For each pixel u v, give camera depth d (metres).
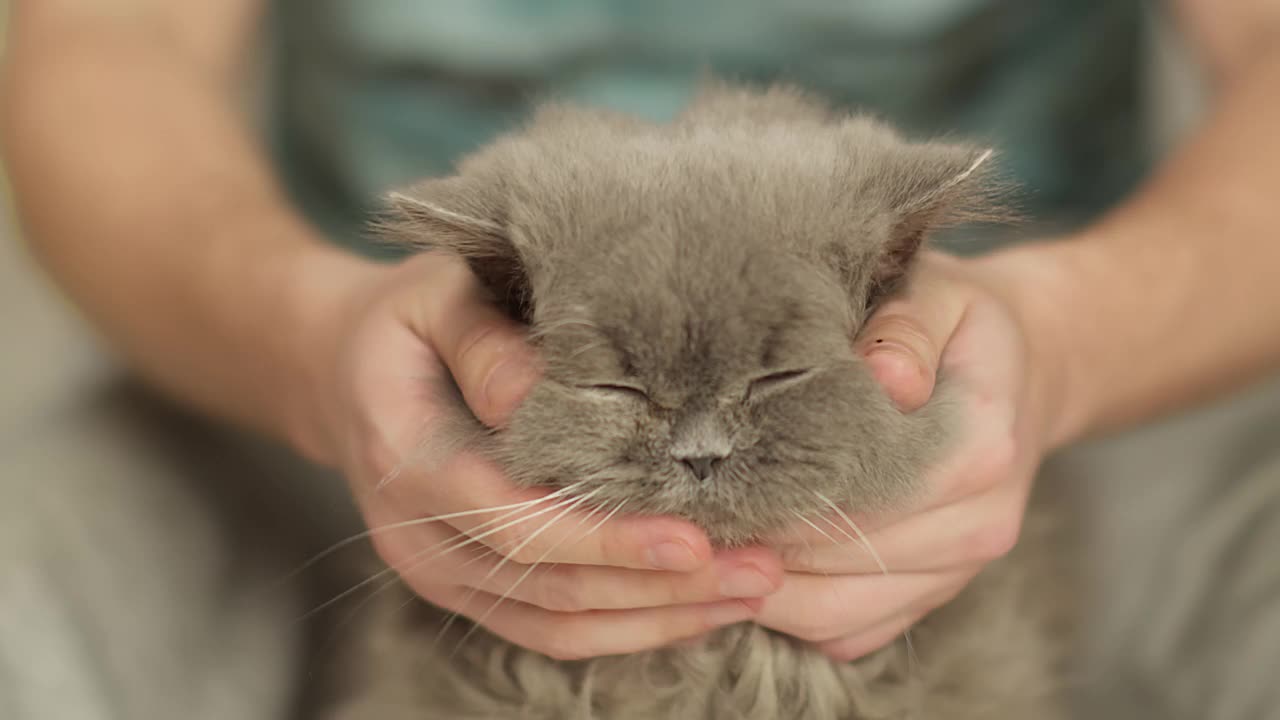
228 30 0.77
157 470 0.66
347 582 0.65
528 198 0.49
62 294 0.67
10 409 0.73
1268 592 0.65
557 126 0.54
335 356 0.55
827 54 0.73
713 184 0.48
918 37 0.72
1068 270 0.61
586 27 0.73
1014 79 0.74
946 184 0.48
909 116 0.73
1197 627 0.66
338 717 0.60
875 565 0.51
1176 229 0.65
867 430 0.48
